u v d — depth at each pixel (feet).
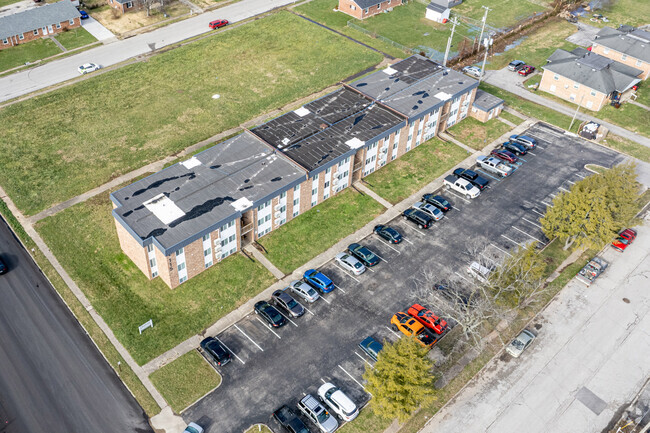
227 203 205.98
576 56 318.86
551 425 161.38
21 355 173.68
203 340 176.86
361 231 224.94
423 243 220.02
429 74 293.23
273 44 358.43
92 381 167.43
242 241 216.33
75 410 159.63
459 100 281.74
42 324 183.62
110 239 215.31
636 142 280.92
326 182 233.96
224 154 232.12
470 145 274.98
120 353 175.11
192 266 198.80
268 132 245.24
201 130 277.85
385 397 148.46
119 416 158.61
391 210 235.40
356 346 180.24
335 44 361.10
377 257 210.79
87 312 187.62
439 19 393.70
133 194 208.13
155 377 168.55
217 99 302.25
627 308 197.26
